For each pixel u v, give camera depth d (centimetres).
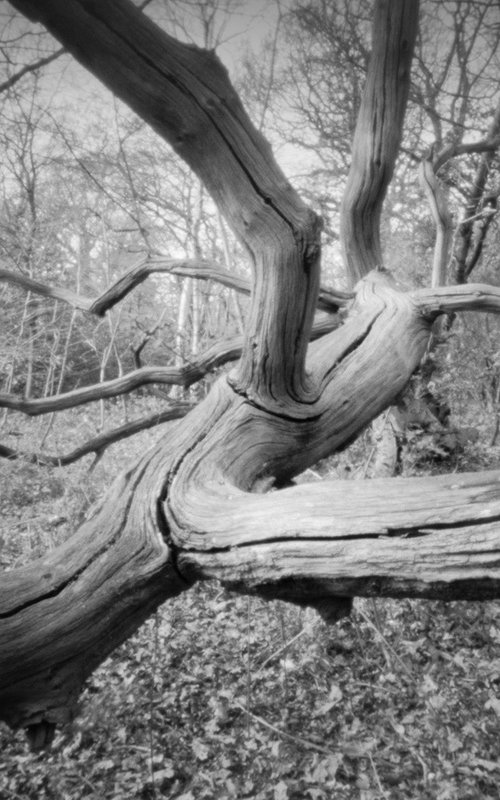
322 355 326
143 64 143
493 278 1105
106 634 166
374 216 547
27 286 481
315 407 266
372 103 510
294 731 307
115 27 136
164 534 169
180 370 441
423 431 557
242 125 160
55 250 1071
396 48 484
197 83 149
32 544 504
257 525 150
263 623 399
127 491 187
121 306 1039
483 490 128
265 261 189
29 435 988
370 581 129
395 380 332
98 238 1104
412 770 275
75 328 1184
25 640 154
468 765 272
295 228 179
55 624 158
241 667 359
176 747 303
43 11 133
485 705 300
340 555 132
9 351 988
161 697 336
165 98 149
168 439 218
